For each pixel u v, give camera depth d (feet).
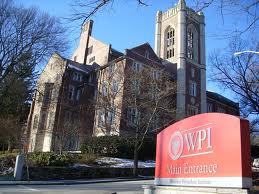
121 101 111.75
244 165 26.00
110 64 141.18
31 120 163.94
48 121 150.92
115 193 54.60
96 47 191.72
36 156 90.68
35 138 156.04
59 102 145.59
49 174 83.15
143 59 159.12
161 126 113.50
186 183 32.07
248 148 26.50
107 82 127.95
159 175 37.37
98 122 124.26
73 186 69.05
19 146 122.01
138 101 109.70
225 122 28.25
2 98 112.16
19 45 109.91
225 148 27.76
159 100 109.29
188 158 32.37
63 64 160.86
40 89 133.28
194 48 201.87
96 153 122.01
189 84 187.42
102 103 117.08
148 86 110.73
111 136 122.93
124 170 98.02
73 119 139.44
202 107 189.06
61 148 116.16
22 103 125.39
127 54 152.25
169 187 33.94
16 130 125.18
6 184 68.59
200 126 31.32
